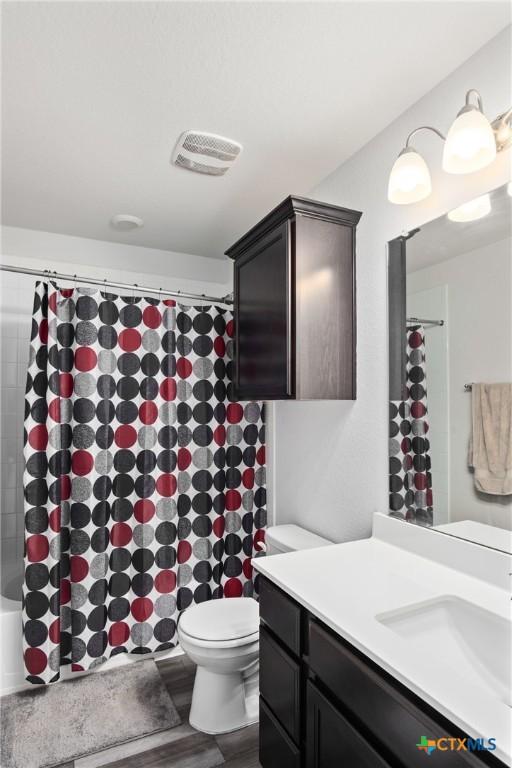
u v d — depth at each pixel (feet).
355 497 6.19
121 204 7.93
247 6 3.99
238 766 5.34
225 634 5.77
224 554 8.61
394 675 2.84
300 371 5.72
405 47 4.48
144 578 7.61
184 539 8.14
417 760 2.70
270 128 5.76
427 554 4.87
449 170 4.08
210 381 8.51
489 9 4.04
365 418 6.01
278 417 8.44
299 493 7.64
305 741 3.96
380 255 5.79
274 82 4.93
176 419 8.15
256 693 6.62
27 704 6.49
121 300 7.73
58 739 5.79
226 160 6.49
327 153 6.32
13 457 9.39
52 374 7.00
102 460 7.30
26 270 6.99
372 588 4.11
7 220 8.66
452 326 4.70
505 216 4.15
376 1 3.95
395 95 5.17
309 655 3.85
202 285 10.68
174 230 9.11
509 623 3.40
